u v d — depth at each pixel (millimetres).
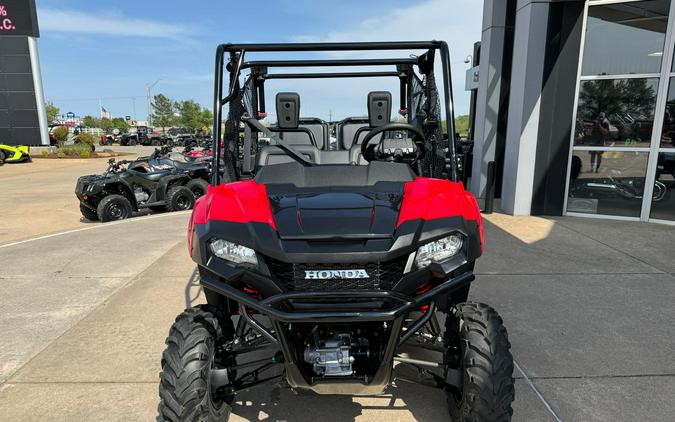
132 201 8547
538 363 2961
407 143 2793
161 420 2018
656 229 6445
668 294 4062
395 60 3512
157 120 67312
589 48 6930
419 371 2432
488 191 7555
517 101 7219
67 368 3000
